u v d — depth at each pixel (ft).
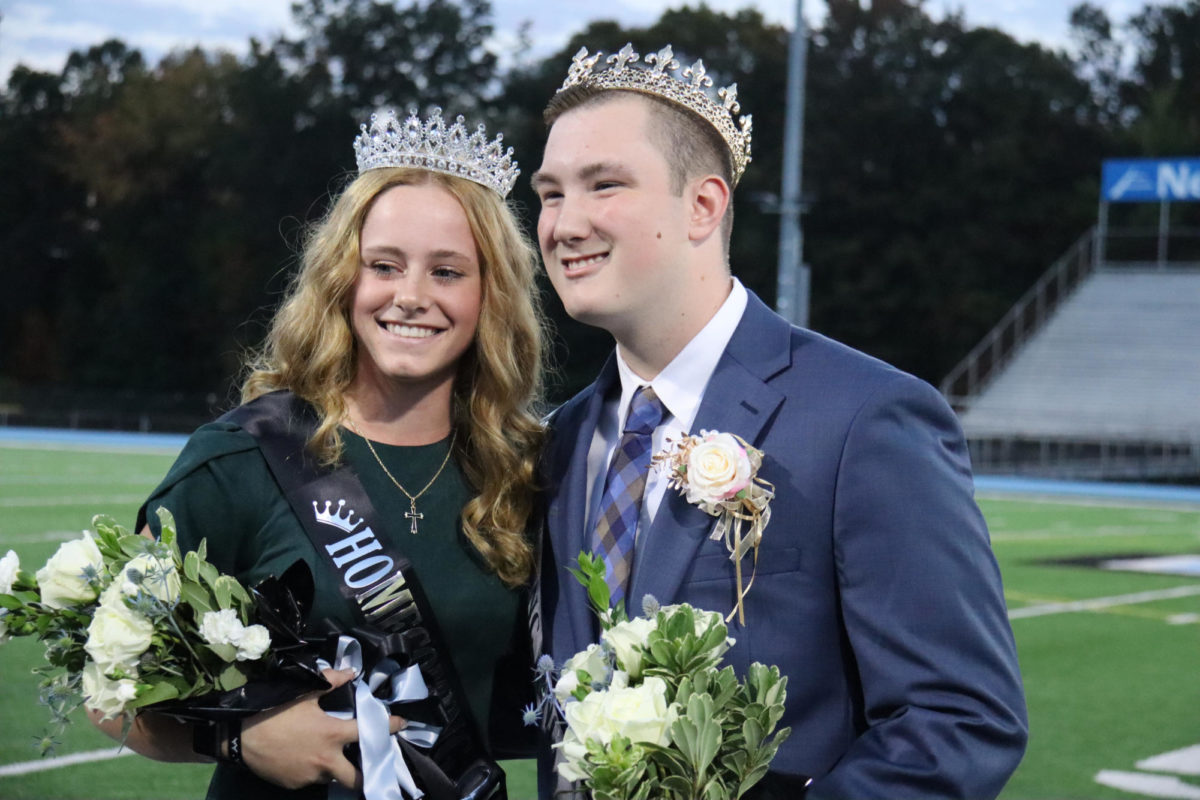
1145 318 127.24
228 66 189.88
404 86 179.52
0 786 20.34
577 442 10.59
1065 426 117.70
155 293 181.37
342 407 10.81
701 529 9.35
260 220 175.73
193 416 150.10
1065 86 171.73
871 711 8.84
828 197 164.76
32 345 194.49
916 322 164.76
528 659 10.96
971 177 164.04
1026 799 20.84
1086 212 163.43
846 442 9.18
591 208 9.45
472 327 11.02
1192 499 92.58
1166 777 22.27
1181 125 168.45
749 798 8.39
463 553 10.82
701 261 9.77
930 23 175.32
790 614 9.16
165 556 8.89
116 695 8.68
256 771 9.42
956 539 8.89
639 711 7.58
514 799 20.84
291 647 9.23
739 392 9.62
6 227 194.18
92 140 189.47
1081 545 60.08
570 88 9.89
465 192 10.96
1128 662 32.78
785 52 173.37
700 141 9.62
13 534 49.55
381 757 9.34
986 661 8.69
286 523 10.44
